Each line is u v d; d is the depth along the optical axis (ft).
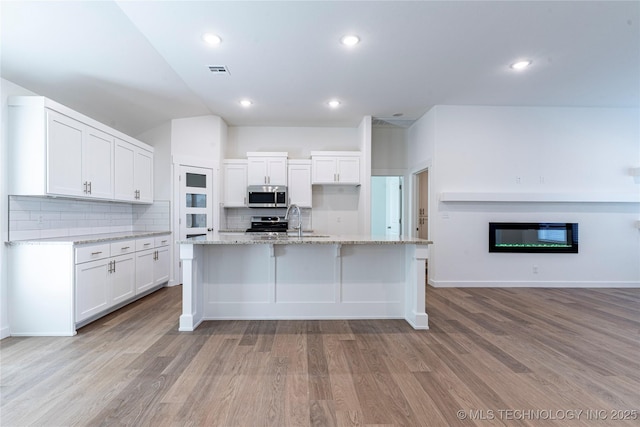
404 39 9.20
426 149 16.29
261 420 5.30
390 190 24.68
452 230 15.29
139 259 12.53
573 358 7.66
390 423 5.25
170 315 10.85
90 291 9.70
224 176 17.52
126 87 11.82
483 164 15.28
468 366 7.23
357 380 6.59
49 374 6.75
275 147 18.78
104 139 11.57
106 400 5.82
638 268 15.56
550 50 9.86
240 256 10.54
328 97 13.94
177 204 15.53
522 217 15.40
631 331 9.46
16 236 9.15
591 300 12.99
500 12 7.96
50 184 9.02
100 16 7.75
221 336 8.98
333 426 5.17
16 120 8.89
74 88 10.77
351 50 9.83
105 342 8.49
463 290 14.66
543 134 15.38
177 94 13.14
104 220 13.29
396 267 10.73
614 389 6.30
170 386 6.31
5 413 5.42
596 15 8.07
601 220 15.55
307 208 18.74
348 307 10.65
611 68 11.16
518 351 8.05
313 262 10.61
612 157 15.53
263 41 9.25
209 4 7.51
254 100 14.26
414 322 9.72
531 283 15.37
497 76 11.79
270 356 7.69
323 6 7.67
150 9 7.63
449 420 5.33
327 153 17.72
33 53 8.65
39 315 8.95
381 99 14.28
